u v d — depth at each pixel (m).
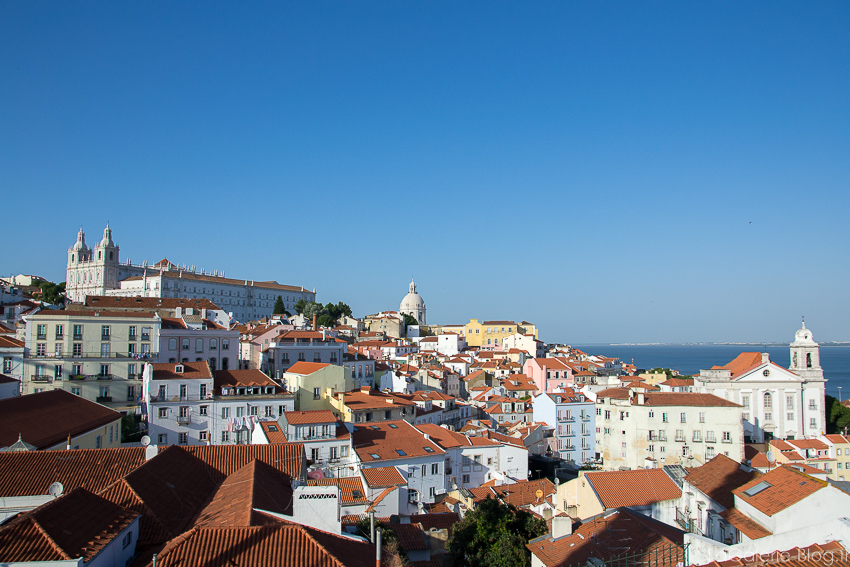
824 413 127.50
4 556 25.22
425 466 86.75
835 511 34.53
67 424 63.56
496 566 47.34
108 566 28.80
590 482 59.50
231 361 132.50
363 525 51.06
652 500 57.25
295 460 48.78
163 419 96.19
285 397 105.62
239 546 29.67
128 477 38.06
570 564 41.59
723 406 109.69
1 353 104.88
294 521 34.72
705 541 33.38
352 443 85.50
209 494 41.97
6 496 38.31
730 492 46.88
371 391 130.75
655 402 112.31
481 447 97.75
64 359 107.75
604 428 119.88
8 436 53.62
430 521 66.88
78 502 30.73
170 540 32.41
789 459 107.06
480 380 197.12
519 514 54.56
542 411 131.88
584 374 187.00
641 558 39.06
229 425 100.69
